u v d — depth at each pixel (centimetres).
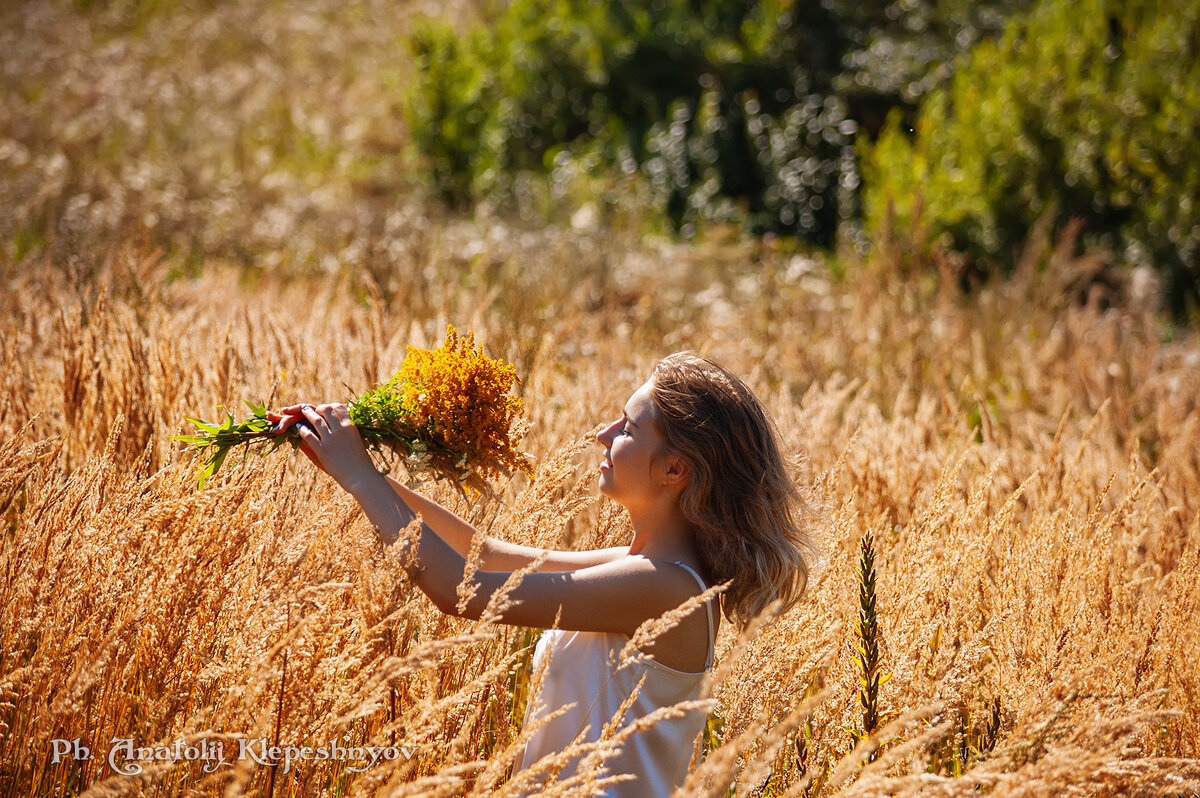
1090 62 1041
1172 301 941
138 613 177
